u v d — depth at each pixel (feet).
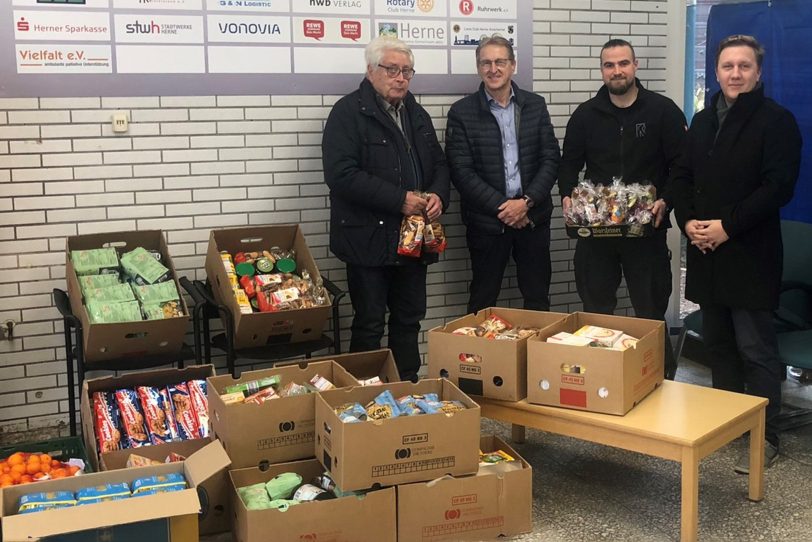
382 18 14.94
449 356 11.44
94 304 11.76
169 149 13.89
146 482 8.94
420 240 13.37
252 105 14.28
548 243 15.37
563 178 14.74
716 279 12.18
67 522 7.91
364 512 9.40
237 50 14.06
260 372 11.02
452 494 9.76
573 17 16.55
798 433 13.33
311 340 13.12
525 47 16.19
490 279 15.12
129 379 11.27
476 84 15.84
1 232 13.19
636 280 14.61
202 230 14.28
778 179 11.49
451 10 15.46
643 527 10.41
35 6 12.89
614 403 10.38
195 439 10.41
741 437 13.15
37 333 13.56
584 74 16.84
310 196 14.88
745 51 11.62
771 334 12.12
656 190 14.19
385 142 13.44
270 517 9.04
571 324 12.10
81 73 13.24
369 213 13.50
